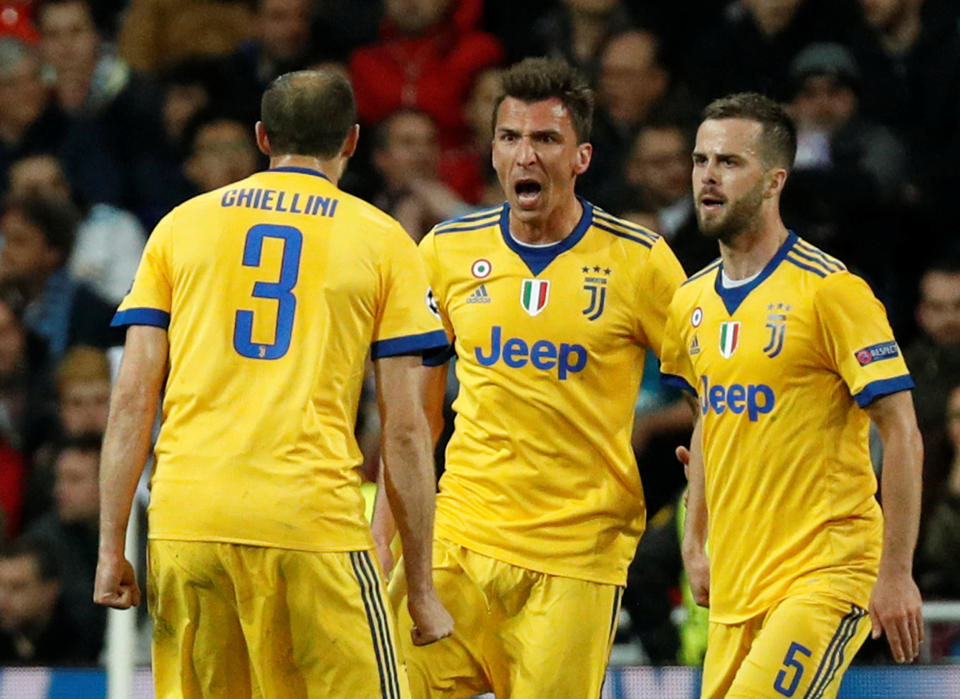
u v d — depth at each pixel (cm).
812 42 3762
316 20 4034
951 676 2364
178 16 4031
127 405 1775
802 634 1889
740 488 1967
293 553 1722
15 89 3984
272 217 1789
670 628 2691
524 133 2044
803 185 3394
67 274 3731
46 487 3262
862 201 3397
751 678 1888
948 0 3741
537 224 2075
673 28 4053
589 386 2061
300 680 1786
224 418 1745
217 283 1775
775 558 1941
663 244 2098
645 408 3059
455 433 2117
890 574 1864
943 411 3055
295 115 1825
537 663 2036
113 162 3956
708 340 1997
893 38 3738
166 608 1778
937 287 3141
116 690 2450
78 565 3020
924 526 2844
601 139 3681
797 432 1936
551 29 3959
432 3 3925
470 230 2128
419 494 1786
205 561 1734
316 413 1748
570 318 2058
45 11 4094
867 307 1911
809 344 1931
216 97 3959
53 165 3891
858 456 1948
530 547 2047
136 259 3744
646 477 3019
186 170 3894
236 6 4091
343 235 1786
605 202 3466
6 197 3925
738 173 1961
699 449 2080
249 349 1756
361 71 3900
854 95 3528
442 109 3891
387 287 1795
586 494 2058
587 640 2048
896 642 1861
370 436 2956
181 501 1739
